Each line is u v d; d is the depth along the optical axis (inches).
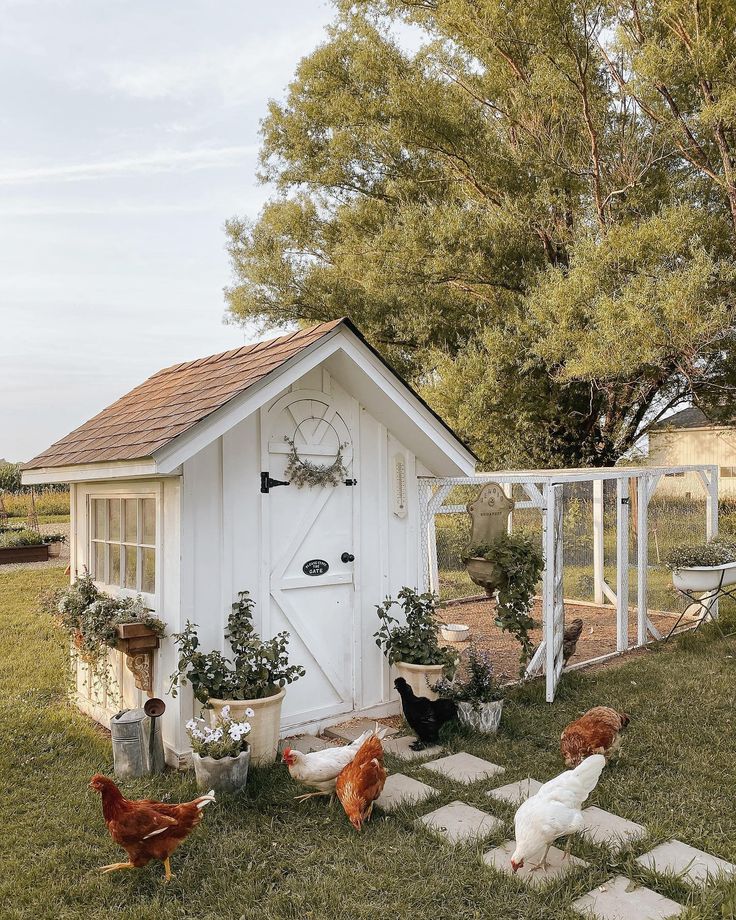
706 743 214.4
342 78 718.5
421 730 215.0
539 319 497.4
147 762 192.4
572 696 264.4
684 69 438.9
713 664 304.5
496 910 131.4
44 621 402.6
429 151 625.6
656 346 422.0
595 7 497.0
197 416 190.1
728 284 424.5
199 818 146.6
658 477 366.9
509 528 431.8
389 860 148.1
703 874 142.2
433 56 610.5
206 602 205.9
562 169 542.6
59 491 1127.6
